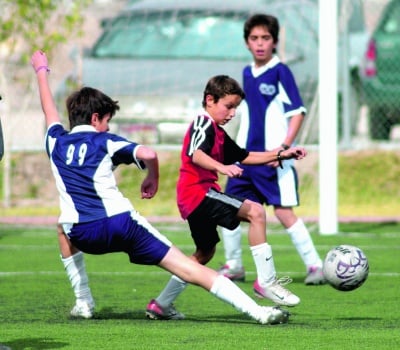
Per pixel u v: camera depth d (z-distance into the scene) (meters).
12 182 45.91
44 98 19.14
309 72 44.81
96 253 18.27
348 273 19.67
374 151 47.50
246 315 18.55
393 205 43.53
